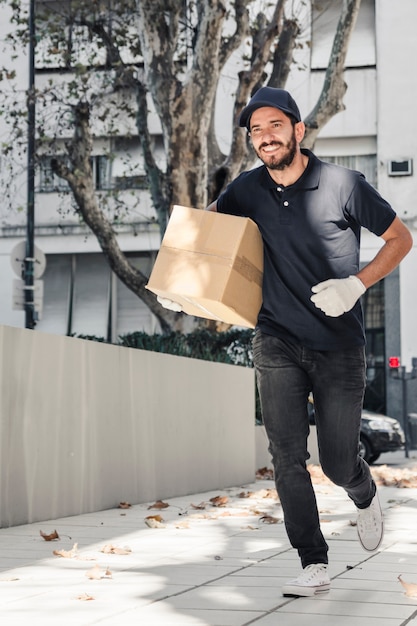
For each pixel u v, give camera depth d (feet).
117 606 13.98
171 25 58.39
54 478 26.40
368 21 102.37
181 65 69.00
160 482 33.01
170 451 33.86
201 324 61.46
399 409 99.45
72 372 27.37
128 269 63.87
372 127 102.27
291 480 14.88
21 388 24.73
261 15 62.39
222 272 14.76
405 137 101.50
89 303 105.09
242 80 60.03
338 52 61.41
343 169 14.85
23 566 17.87
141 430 31.71
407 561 18.57
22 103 99.19
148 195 102.37
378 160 101.65
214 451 37.93
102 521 25.86
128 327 104.68
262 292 15.20
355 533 23.24
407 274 100.22
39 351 25.61
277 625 12.72
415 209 100.99
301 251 14.74
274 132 14.46
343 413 14.85
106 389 29.37
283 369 14.90
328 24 99.55
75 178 63.82
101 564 18.11
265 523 25.46
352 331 14.79
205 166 59.00
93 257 105.09
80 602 14.29
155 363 32.81
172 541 21.62
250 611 13.64
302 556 15.05
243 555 19.34
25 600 14.42
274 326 14.96
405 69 101.60
